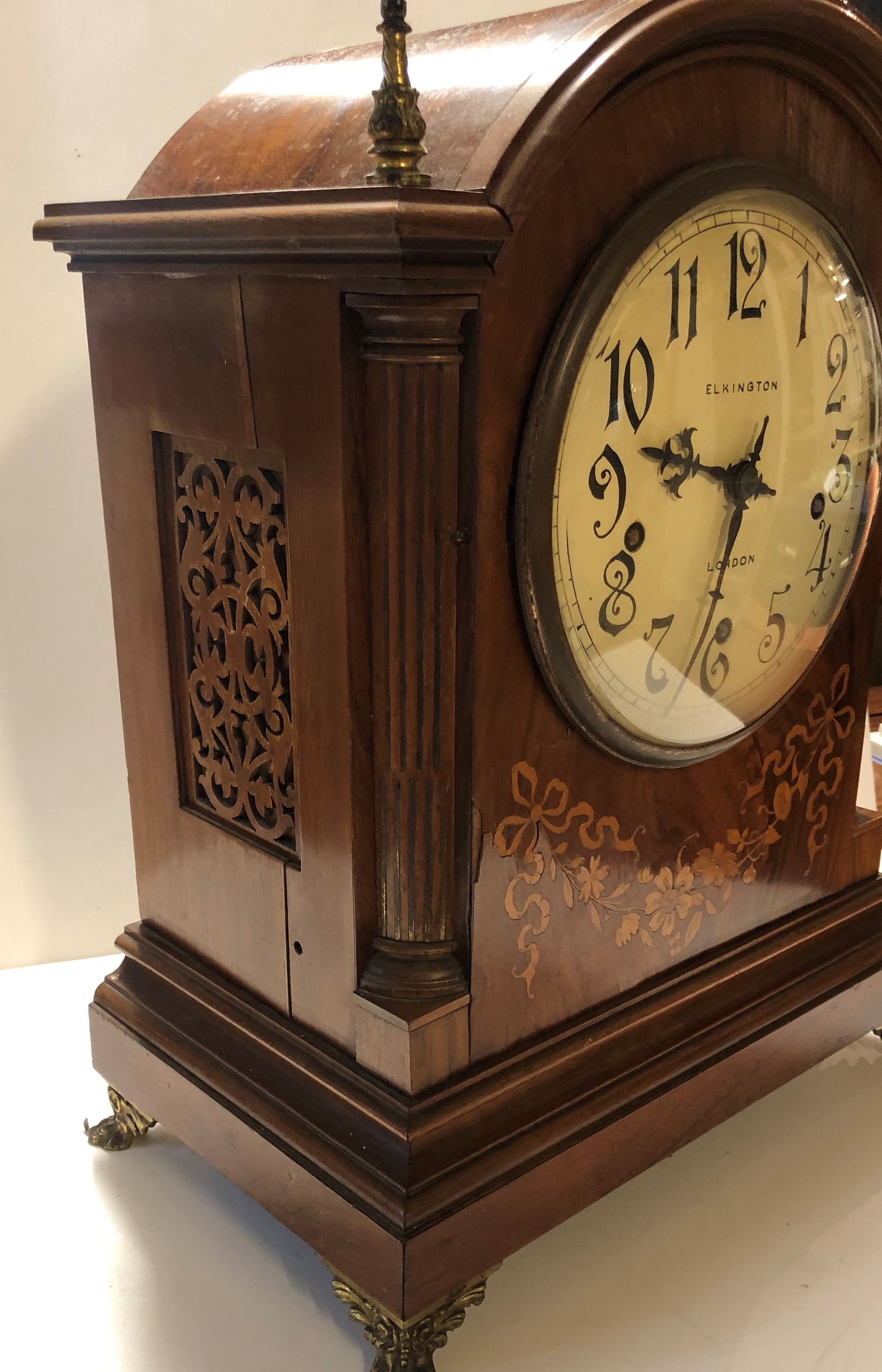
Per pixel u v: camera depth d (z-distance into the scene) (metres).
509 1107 0.85
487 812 0.79
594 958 0.92
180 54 1.26
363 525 0.74
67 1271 0.95
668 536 0.84
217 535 0.88
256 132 0.87
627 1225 0.99
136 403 0.91
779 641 0.97
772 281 0.84
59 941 1.51
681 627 0.88
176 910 1.03
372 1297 0.81
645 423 0.79
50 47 1.21
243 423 0.80
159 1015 1.00
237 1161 0.92
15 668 1.39
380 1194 0.79
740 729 0.96
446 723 0.76
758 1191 1.03
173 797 1.00
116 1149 1.09
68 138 1.24
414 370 0.68
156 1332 0.89
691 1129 0.96
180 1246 0.98
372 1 1.33
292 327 0.73
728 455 0.86
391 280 0.65
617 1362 0.85
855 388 0.94
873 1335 0.88
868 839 1.17
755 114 0.81
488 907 0.82
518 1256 0.96
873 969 1.12
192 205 0.75
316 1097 0.86
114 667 1.44
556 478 0.74
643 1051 0.93
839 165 0.89
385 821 0.80
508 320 0.70
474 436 0.71
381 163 0.63
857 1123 1.12
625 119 0.72
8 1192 1.04
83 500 1.37
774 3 0.73
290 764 0.87
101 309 0.92
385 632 0.75
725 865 1.01
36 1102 1.17
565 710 0.81
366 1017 0.83
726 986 1.01
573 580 0.78
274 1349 0.88
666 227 0.74
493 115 0.69
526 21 0.79
